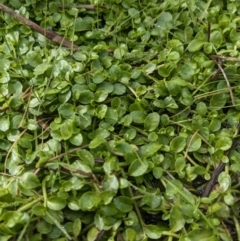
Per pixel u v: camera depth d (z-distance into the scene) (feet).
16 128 0.83
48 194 0.75
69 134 0.80
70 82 0.87
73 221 0.74
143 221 0.76
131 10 1.03
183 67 0.91
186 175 0.80
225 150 0.82
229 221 0.77
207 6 1.04
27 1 1.05
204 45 0.94
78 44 0.99
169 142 0.84
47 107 0.86
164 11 1.04
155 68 0.91
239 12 1.05
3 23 1.03
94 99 0.85
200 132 0.84
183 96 0.87
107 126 0.83
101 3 1.04
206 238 0.72
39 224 0.72
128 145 0.80
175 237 0.73
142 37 1.00
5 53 0.95
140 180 0.78
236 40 0.97
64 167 0.77
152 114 0.84
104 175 0.78
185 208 0.74
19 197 0.75
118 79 0.89
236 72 0.92
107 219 0.73
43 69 0.88
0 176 0.79
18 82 0.88
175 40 0.97
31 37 0.99
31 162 0.78
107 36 1.00
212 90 0.91
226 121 0.88
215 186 0.80
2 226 0.69
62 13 1.03
